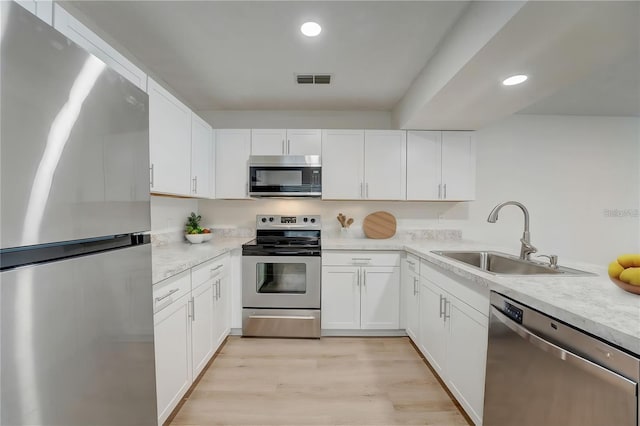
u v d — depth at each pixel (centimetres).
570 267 153
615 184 326
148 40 184
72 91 66
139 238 95
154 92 171
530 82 172
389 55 199
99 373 75
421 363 214
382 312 255
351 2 149
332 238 305
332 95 271
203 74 229
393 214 317
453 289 166
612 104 290
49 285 61
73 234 66
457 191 283
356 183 283
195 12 158
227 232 318
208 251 212
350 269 255
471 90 185
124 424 84
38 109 58
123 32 175
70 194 65
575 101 283
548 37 126
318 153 283
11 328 54
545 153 323
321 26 169
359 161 283
